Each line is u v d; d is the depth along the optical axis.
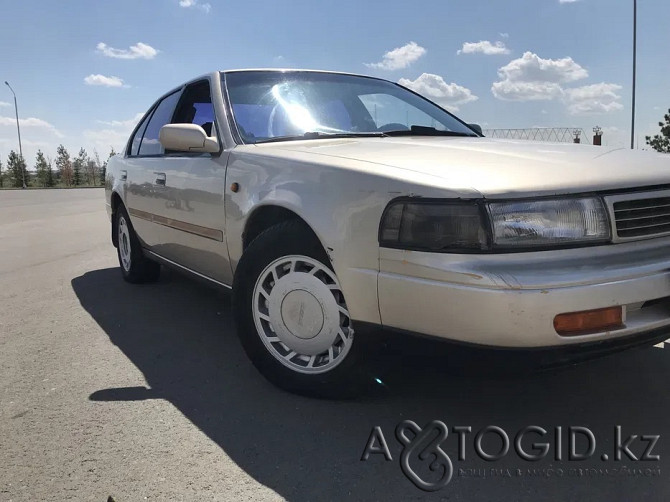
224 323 4.05
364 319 2.34
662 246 2.23
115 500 2.01
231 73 3.79
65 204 19.33
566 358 2.03
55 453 2.34
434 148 2.70
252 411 2.65
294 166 2.70
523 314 1.96
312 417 2.58
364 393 2.69
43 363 3.35
